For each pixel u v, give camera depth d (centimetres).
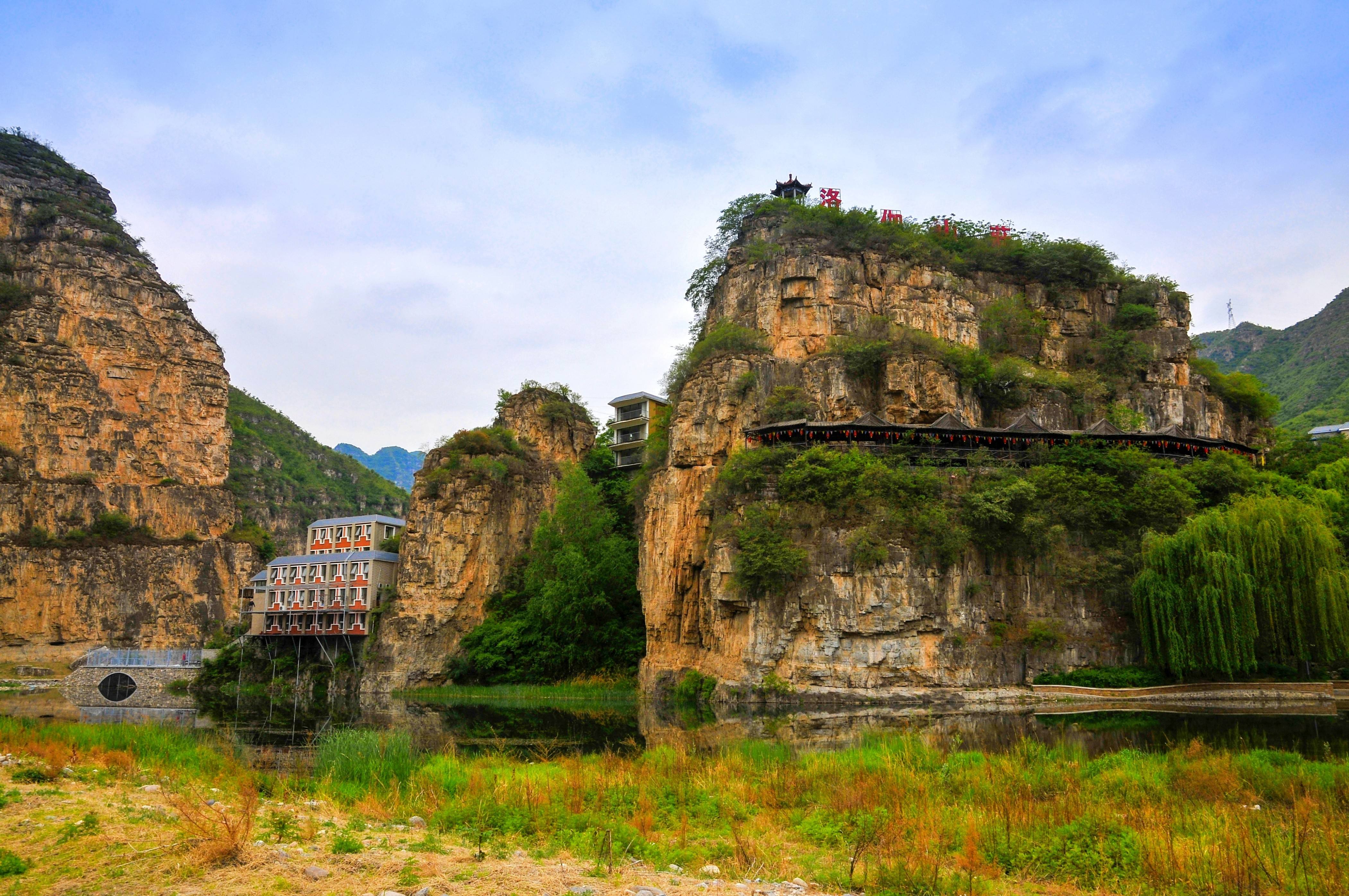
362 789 2933
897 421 8944
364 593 11156
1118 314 10769
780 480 7712
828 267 9838
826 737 5044
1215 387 10638
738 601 7606
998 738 4659
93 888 1752
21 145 16625
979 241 10869
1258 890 1992
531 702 8650
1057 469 7644
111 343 15200
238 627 12725
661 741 5228
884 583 7131
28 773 2842
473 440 11969
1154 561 6856
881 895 1975
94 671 11200
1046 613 7275
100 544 14012
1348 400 15262
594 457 12775
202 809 2423
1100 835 2391
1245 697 6688
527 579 10756
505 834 2383
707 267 11462
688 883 1977
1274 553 6512
